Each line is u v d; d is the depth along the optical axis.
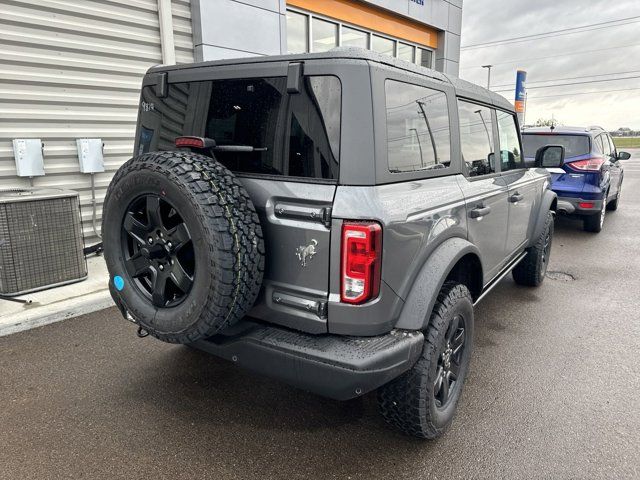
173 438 2.50
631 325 4.04
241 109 2.29
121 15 5.55
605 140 8.52
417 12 10.54
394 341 2.07
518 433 2.56
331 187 2.01
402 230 2.07
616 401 2.87
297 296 2.12
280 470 2.27
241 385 3.04
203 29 6.24
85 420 2.64
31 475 2.21
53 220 4.27
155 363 3.30
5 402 2.80
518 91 16.00
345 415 2.73
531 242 4.62
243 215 2.03
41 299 4.13
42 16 4.91
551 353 3.51
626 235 7.61
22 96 4.89
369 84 2.00
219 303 1.97
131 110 5.83
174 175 2.01
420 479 2.22
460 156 2.85
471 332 2.73
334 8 8.77
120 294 2.35
